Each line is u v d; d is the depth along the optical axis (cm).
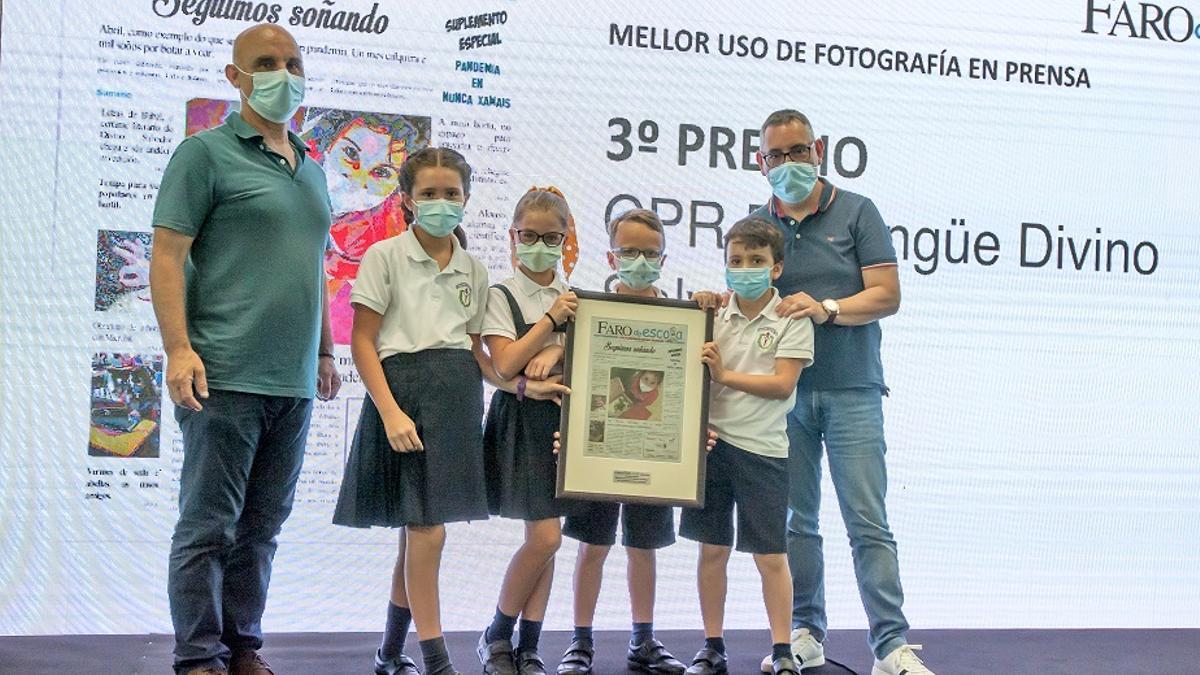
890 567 334
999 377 436
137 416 387
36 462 380
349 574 396
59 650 358
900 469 427
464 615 399
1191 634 419
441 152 306
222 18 395
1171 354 450
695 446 321
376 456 302
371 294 300
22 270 381
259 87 289
